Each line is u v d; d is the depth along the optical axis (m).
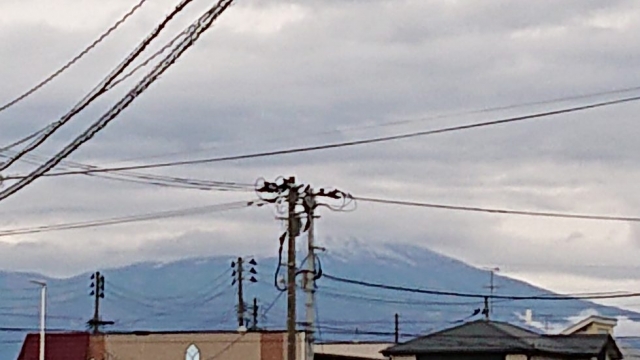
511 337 55.03
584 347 56.66
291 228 42.03
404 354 56.47
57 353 62.75
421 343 56.44
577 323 73.06
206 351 60.22
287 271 42.03
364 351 74.56
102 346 61.88
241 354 59.59
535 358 54.31
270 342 59.31
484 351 55.00
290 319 41.62
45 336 63.12
